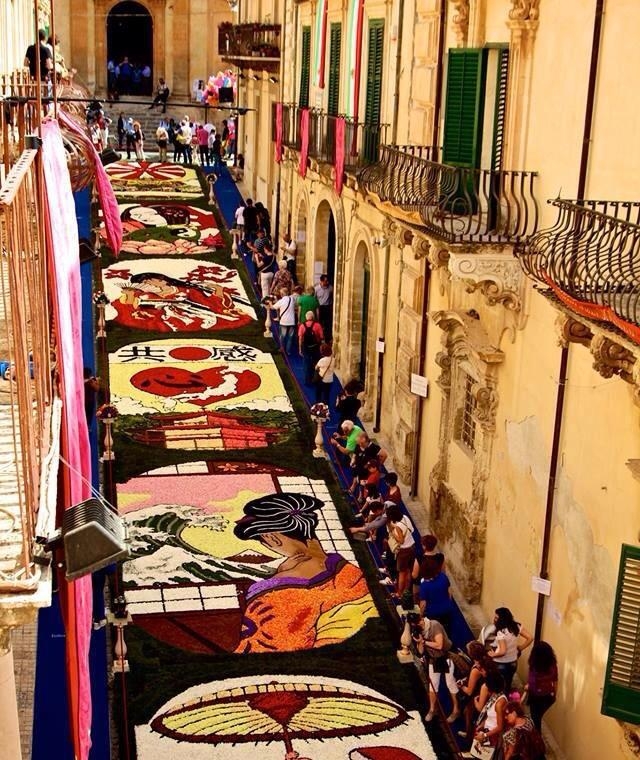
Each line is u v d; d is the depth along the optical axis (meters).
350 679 16.17
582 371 14.30
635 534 12.66
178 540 19.98
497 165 16.98
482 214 17.03
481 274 16.31
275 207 42.94
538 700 14.53
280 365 29.84
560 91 15.16
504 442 17.36
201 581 18.67
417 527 21.16
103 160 19.92
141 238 41.69
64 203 8.53
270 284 35.28
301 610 17.95
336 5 29.56
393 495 20.20
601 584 13.58
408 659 16.66
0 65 16.19
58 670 15.77
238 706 15.39
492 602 17.89
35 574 6.16
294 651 16.84
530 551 16.06
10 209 6.29
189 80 67.25
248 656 16.64
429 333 21.58
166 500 21.55
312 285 34.03
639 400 11.08
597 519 13.75
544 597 15.50
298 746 14.62
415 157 18.73
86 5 64.81
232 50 45.06
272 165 43.84
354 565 19.42
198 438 24.64
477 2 17.97
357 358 28.62
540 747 13.45
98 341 30.77
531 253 13.95
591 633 13.84
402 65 22.92
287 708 15.41
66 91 24.23
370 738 14.87
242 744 14.59
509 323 16.97
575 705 14.33
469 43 18.31
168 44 66.62
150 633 17.06
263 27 41.03
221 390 27.62
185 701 15.45
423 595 16.75
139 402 26.55
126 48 71.06
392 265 24.30
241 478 22.72
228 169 56.28
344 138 26.75
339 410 25.05
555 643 15.12
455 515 19.58
